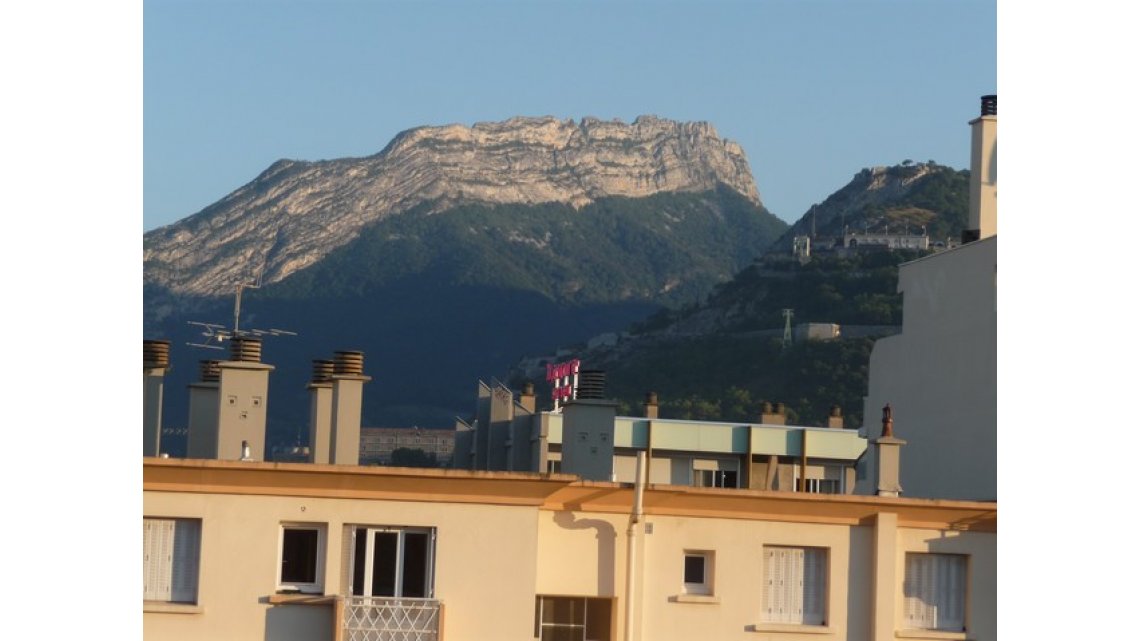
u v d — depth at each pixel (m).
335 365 42.91
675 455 73.12
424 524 35.06
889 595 37.50
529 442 53.66
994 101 62.72
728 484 72.81
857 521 37.84
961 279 57.94
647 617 36.47
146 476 34.41
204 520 34.62
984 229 61.88
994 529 38.16
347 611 34.44
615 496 36.53
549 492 35.47
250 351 43.88
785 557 37.56
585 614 36.44
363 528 35.09
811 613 37.53
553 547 36.28
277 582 34.78
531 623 34.97
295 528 35.09
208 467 34.47
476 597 35.00
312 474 34.75
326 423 43.53
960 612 38.19
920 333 59.69
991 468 54.94
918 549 37.97
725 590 36.94
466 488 35.19
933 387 58.53
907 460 59.16
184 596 34.59
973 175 62.59
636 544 36.41
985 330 56.25
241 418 42.91
